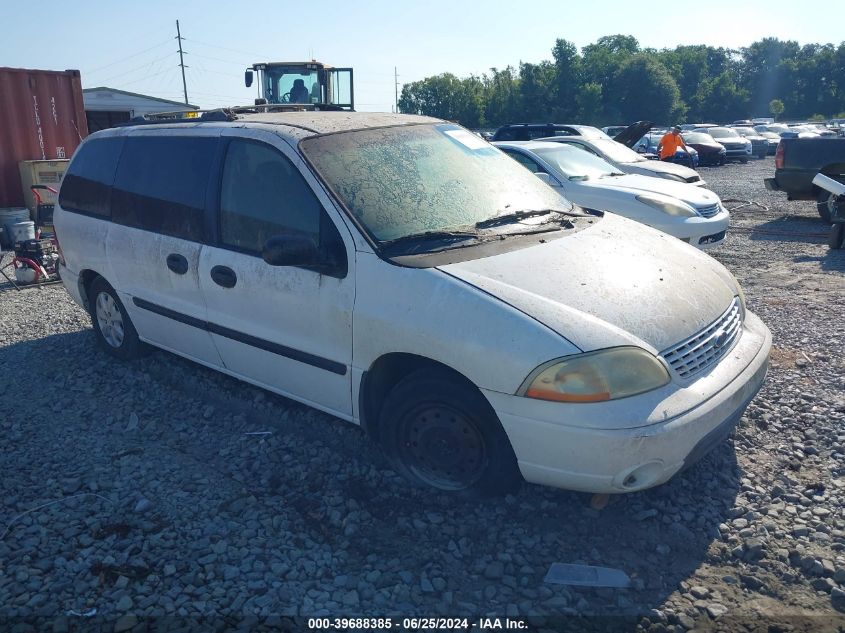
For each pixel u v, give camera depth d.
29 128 12.41
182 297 4.72
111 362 5.82
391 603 3.02
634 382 3.15
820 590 3.04
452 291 3.40
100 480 4.00
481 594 3.07
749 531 3.39
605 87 91.19
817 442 4.21
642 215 9.12
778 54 140.00
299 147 4.07
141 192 5.02
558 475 3.25
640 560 3.25
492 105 87.81
